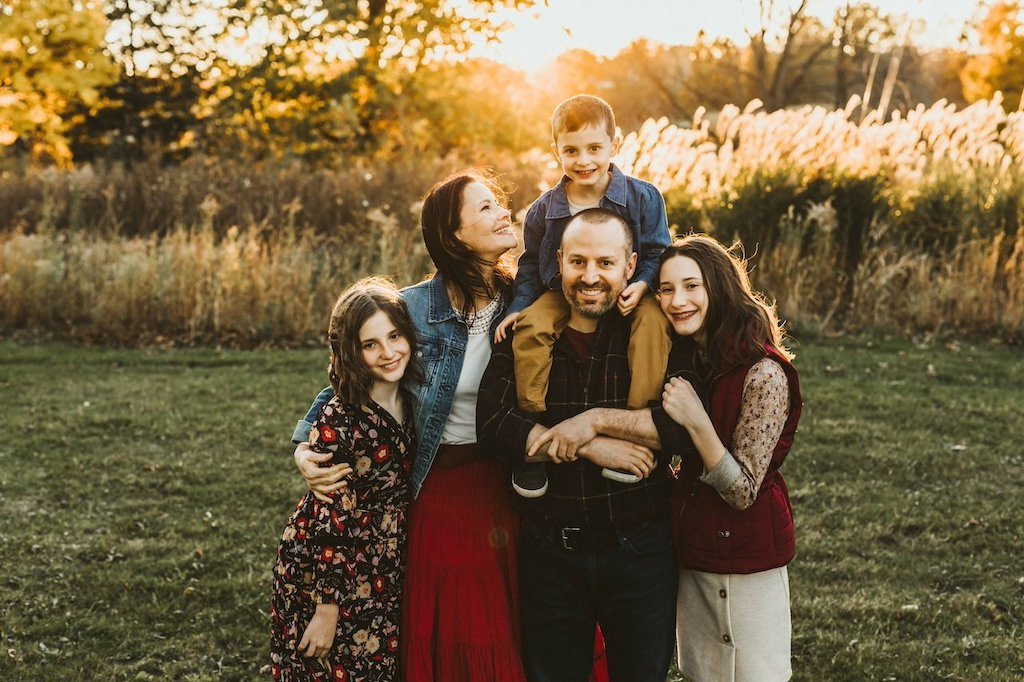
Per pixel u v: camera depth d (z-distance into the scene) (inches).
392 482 99.0
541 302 97.1
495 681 98.4
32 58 679.7
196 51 697.6
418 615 99.0
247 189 478.9
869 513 188.1
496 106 700.0
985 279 339.0
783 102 1036.5
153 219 482.3
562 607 96.4
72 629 147.4
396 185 478.6
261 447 232.5
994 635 143.6
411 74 690.2
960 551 172.4
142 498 201.5
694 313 92.8
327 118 649.0
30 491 204.4
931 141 413.4
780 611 96.0
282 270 365.1
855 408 253.8
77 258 393.4
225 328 356.8
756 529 93.8
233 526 185.6
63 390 285.6
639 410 90.8
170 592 159.2
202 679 134.3
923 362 300.4
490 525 100.0
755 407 91.7
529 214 115.3
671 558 96.7
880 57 1061.1
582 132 109.1
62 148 688.4
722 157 390.0
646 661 95.5
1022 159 391.2
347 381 95.9
